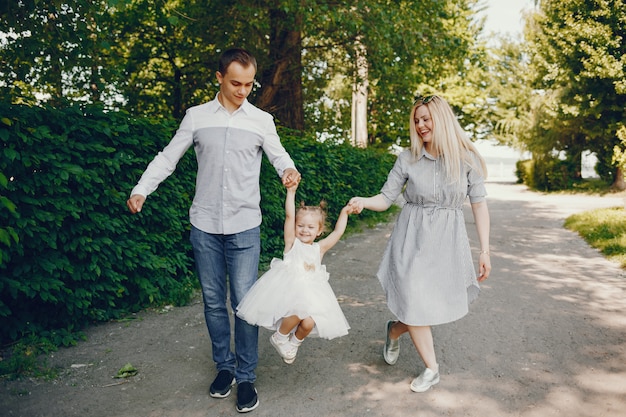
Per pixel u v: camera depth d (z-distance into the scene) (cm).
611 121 2041
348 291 610
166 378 366
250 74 311
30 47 537
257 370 379
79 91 701
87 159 460
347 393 342
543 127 2447
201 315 509
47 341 417
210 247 326
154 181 320
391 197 354
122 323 484
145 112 1248
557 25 1989
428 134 333
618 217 1152
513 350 414
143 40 1222
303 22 1021
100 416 311
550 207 1702
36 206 420
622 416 308
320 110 1656
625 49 1811
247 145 322
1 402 325
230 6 1054
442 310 329
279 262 326
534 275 690
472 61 1380
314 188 922
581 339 439
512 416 310
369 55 1175
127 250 495
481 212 345
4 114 402
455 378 363
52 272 429
